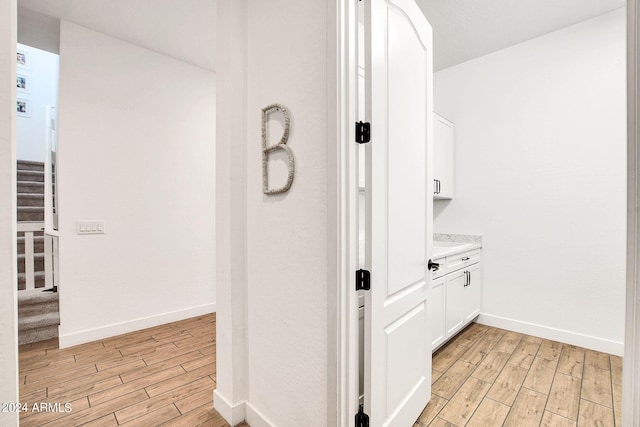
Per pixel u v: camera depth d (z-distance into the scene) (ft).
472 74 10.41
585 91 8.36
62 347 8.30
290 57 4.71
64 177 8.41
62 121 8.36
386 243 4.40
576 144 8.50
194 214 11.01
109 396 6.22
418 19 5.49
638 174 2.37
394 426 4.65
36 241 10.94
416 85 5.38
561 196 8.74
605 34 8.07
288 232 4.75
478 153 10.29
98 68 8.93
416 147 5.36
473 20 8.32
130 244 9.56
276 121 4.96
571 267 8.59
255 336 5.40
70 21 8.40
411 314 5.28
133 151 9.61
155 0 7.55
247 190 5.57
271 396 5.07
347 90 4.00
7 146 2.65
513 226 9.59
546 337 8.95
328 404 4.12
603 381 6.74
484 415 5.69
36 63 15.43
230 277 5.47
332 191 4.00
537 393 6.34
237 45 5.50
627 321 2.46
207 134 11.34
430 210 5.90
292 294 4.69
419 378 5.55
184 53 10.12
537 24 8.52
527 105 9.32
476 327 9.94
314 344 4.35
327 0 4.07
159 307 10.16
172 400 6.11
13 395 2.68
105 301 9.08
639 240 2.37
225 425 5.42
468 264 9.33
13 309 2.68
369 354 4.08
